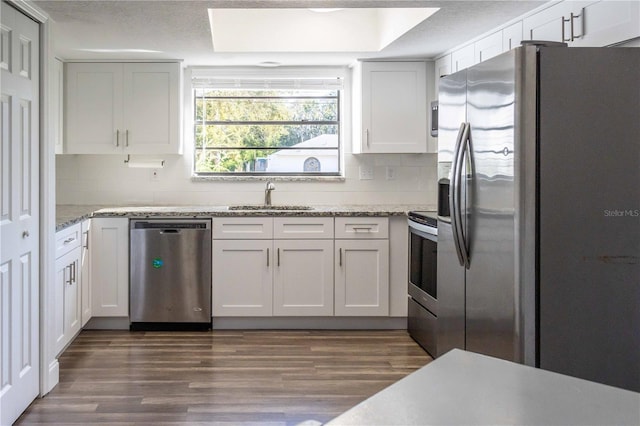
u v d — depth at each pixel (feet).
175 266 14.78
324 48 15.07
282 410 9.82
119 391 10.63
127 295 14.76
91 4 10.52
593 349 8.23
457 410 3.18
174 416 9.54
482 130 9.15
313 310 15.01
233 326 15.14
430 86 16.06
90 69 15.70
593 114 8.09
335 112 17.40
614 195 8.14
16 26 9.21
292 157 17.43
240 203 17.03
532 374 3.75
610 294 8.22
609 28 8.86
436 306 12.44
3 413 8.73
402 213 14.84
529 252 8.10
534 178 8.06
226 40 14.93
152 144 15.89
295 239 14.92
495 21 11.84
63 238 12.06
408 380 3.64
